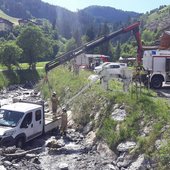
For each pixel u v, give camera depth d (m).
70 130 25.95
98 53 115.44
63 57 32.03
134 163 18.16
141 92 25.61
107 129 22.20
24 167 17.92
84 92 30.06
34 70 81.88
